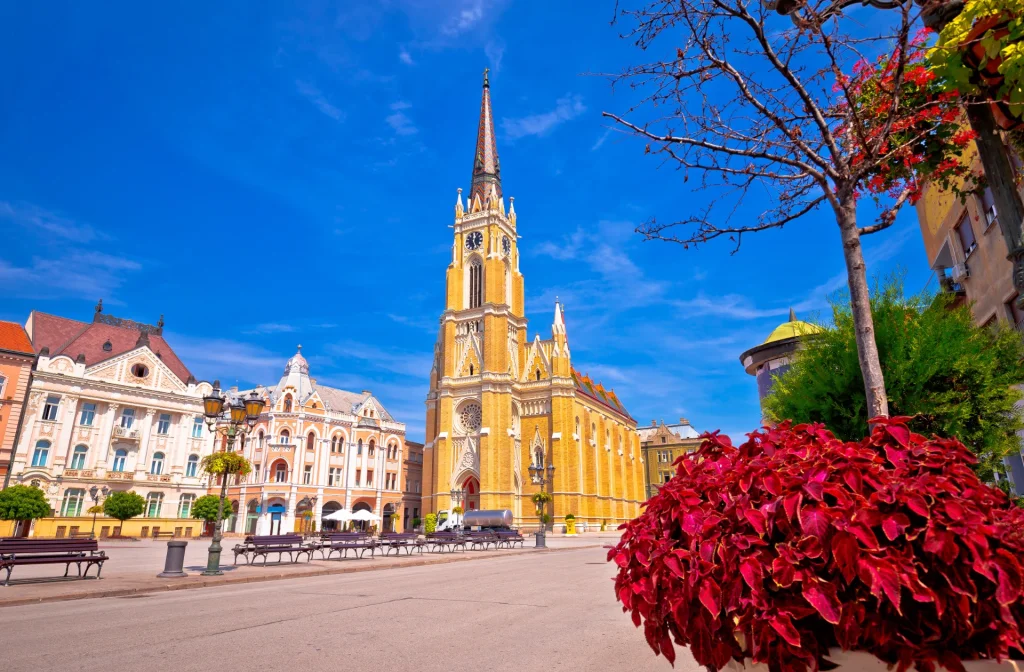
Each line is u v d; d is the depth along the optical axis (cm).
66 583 1750
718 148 838
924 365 1145
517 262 9762
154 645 943
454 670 802
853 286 771
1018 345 1219
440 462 8288
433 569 2469
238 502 7450
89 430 6006
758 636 379
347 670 800
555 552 3853
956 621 356
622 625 1125
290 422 7650
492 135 10425
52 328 6444
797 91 790
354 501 8150
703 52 797
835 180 801
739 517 412
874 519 375
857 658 373
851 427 1225
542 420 8619
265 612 1273
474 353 8700
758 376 2875
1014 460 1536
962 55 797
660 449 13050
